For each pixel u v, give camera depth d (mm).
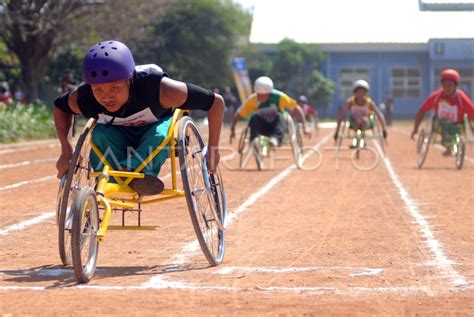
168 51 59906
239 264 8625
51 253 9281
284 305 6723
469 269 8266
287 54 62812
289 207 13188
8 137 29547
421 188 15914
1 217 12039
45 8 40406
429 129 20922
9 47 42188
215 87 62719
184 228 11055
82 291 7324
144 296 7105
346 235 10477
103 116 8391
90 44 43500
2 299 7023
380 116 22953
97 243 8031
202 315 6426
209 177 8867
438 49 64688
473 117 20125
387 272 8125
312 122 46781
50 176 18453
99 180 8023
